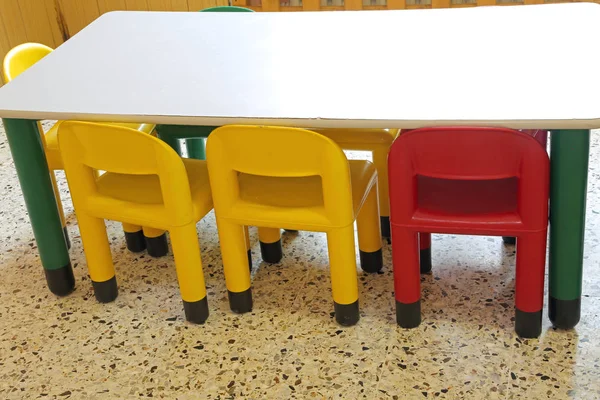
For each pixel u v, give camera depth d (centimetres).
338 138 229
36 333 210
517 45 208
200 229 257
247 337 202
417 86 188
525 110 168
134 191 206
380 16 243
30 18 376
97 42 241
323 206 190
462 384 180
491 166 171
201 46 231
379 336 198
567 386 176
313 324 205
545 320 198
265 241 230
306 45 224
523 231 177
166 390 185
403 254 188
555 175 175
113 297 221
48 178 211
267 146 179
